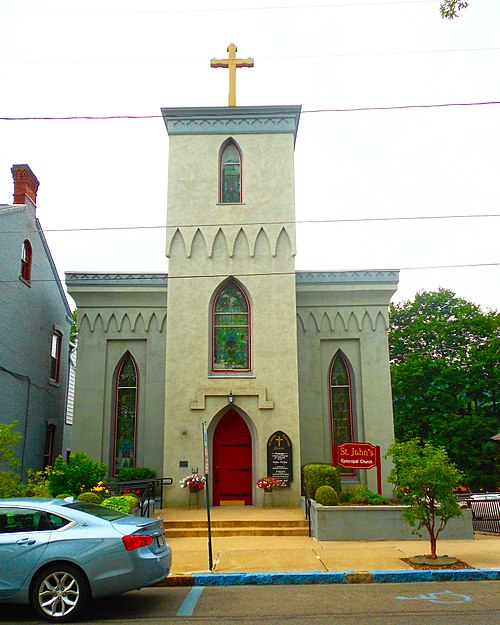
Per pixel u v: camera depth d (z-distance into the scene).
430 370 37.72
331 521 14.56
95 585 8.37
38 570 8.42
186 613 8.69
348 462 17.09
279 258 20.00
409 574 10.91
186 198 20.48
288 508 18.02
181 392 19.06
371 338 21.77
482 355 37.19
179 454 18.69
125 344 21.83
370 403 21.19
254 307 19.64
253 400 19.00
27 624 8.20
